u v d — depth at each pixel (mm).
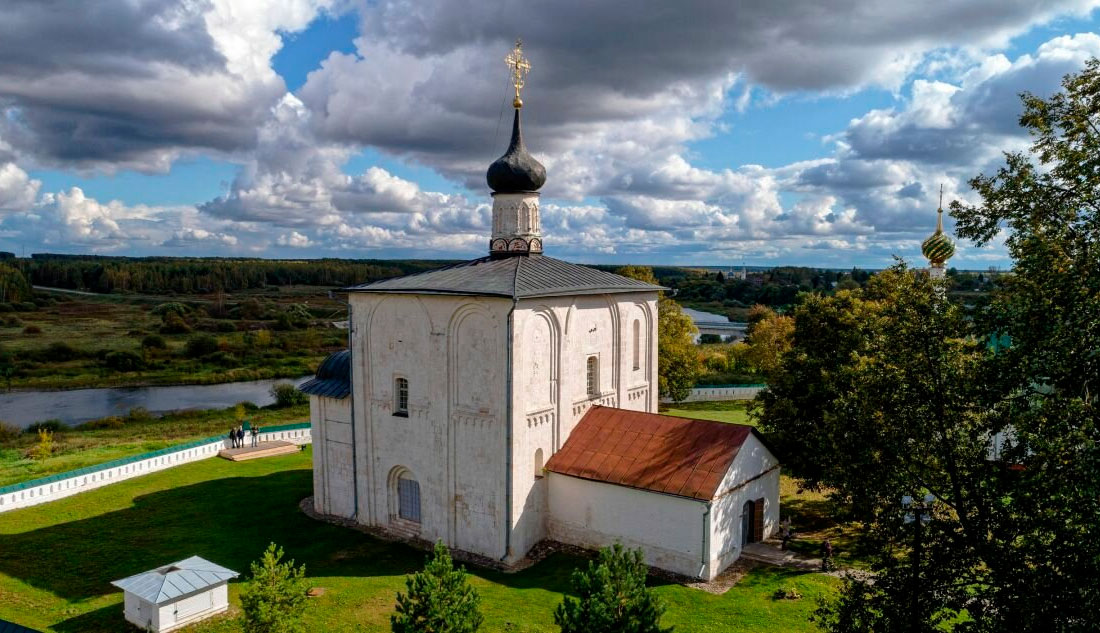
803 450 32406
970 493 18688
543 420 30531
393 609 25000
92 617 24641
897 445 19875
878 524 20859
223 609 24859
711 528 26922
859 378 22156
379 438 33375
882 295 32625
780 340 62656
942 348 19828
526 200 35656
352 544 31766
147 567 29234
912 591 18844
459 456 30391
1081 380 16500
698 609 24578
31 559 29969
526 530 29797
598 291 32281
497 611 24609
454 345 30266
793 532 32312
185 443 51219
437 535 31422
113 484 41188
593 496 29734
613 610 16219
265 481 41875
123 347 116875
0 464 46375
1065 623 15141
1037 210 18250
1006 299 18078
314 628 23547
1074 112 17859
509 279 30531
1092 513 15336
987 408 18891
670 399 67625
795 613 24359
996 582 17203
